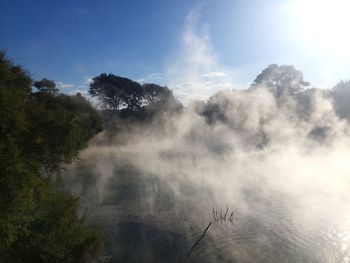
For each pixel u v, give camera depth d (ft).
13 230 48.80
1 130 55.52
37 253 54.75
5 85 67.97
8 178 47.47
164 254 71.61
